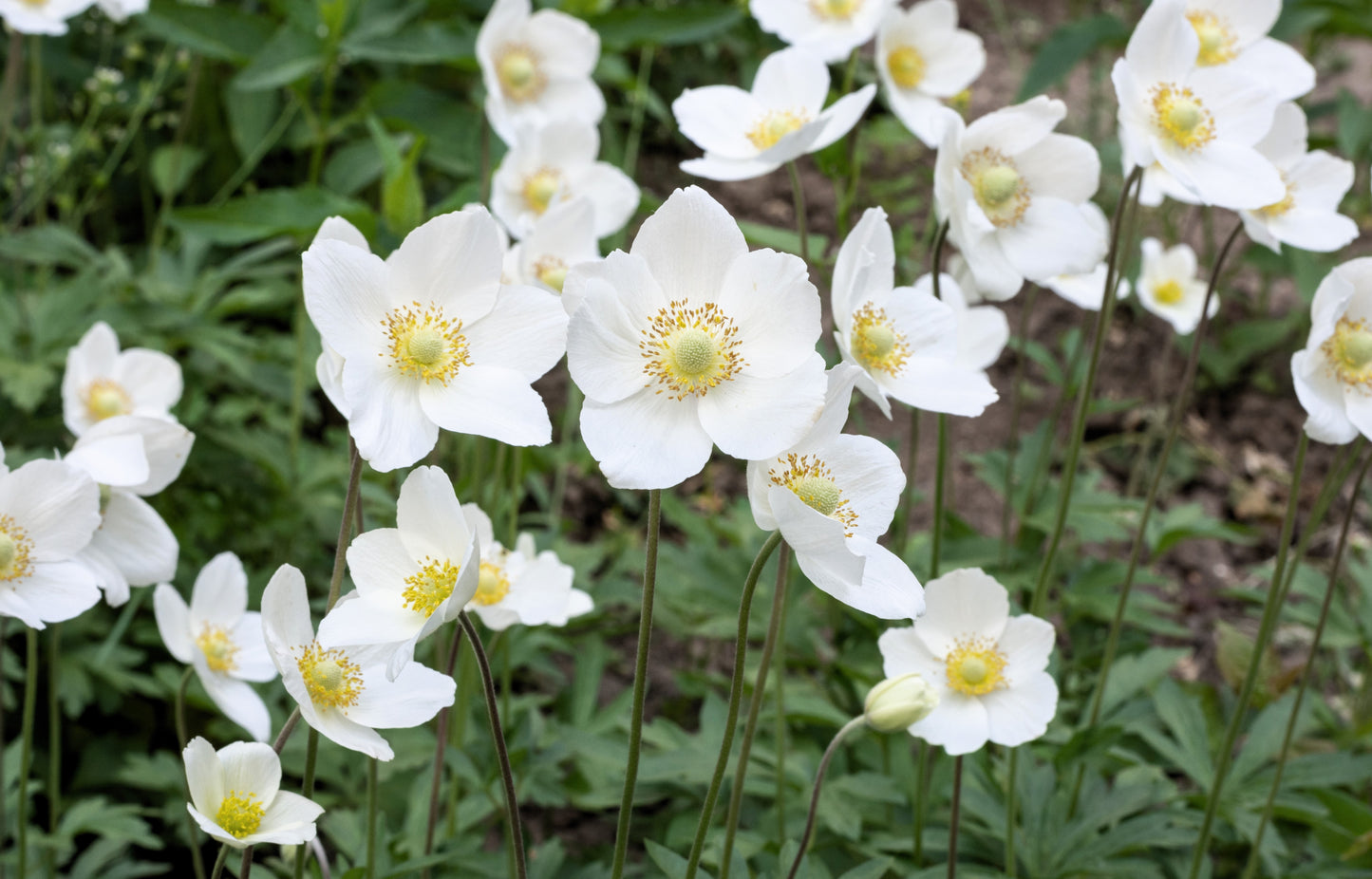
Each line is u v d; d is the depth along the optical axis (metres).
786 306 0.89
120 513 0.98
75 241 1.44
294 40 1.43
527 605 1.02
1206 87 1.00
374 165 1.58
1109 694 1.15
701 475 1.67
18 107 1.77
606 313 0.89
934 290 1.01
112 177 1.85
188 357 1.55
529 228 1.12
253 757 0.90
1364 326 0.99
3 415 1.31
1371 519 1.68
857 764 1.14
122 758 1.21
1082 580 1.24
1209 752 1.12
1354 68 2.47
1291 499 1.03
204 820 0.89
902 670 0.98
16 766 1.16
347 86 1.90
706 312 0.90
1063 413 1.80
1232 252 2.00
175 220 1.17
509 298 0.91
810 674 1.23
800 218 1.03
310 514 1.34
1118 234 1.02
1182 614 1.54
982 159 1.00
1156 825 1.07
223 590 1.00
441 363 0.90
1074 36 1.70
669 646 1.45
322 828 1.09
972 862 1.09
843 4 1.14
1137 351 1.91
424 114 1.56
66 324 1.34
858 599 0.89
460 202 1.18
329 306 0.90
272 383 1.41
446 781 1.12
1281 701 1.14
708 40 2.08
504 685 1.11
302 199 1.17
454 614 0.88
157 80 1.61
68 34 1.80
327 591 1.31
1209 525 1.25
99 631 1.20
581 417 0.88
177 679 1.17
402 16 1.52
